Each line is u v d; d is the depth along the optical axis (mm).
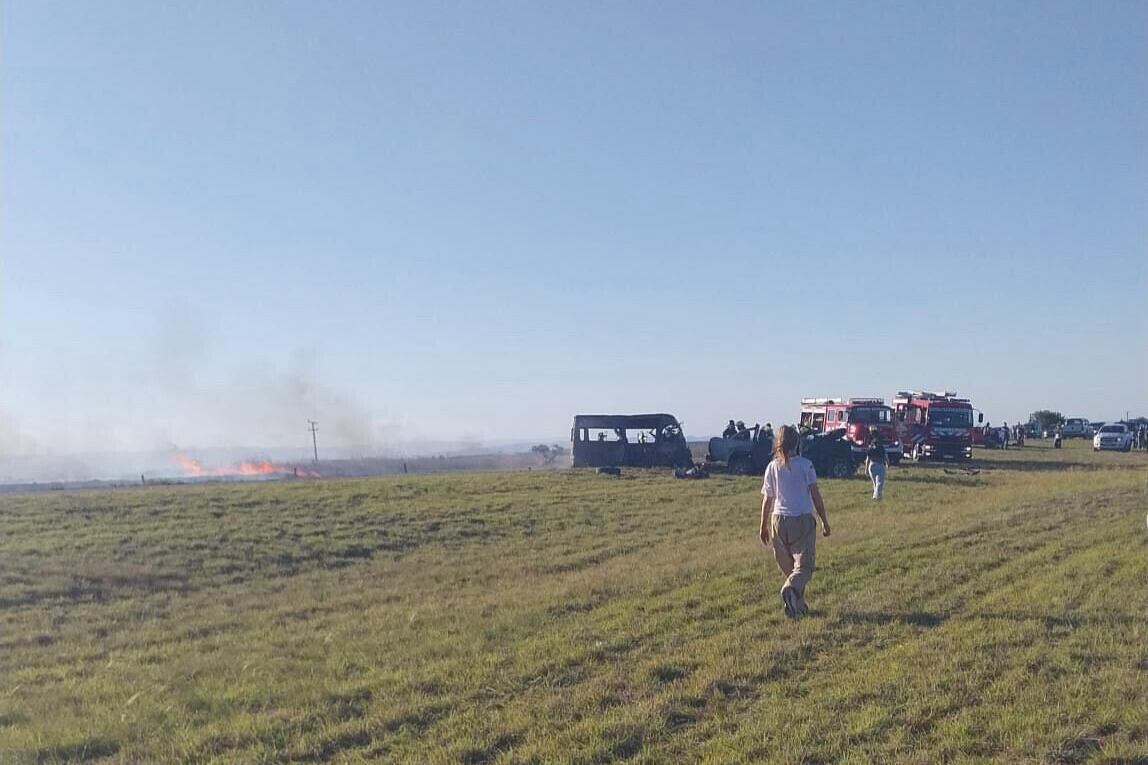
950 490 28016
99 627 12070
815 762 6250
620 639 9484
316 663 9336
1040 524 17078
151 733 7301
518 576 15375
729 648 8984
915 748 6406
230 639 10969
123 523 21000
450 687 8117
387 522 22047
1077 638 8906
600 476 33781
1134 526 16406
